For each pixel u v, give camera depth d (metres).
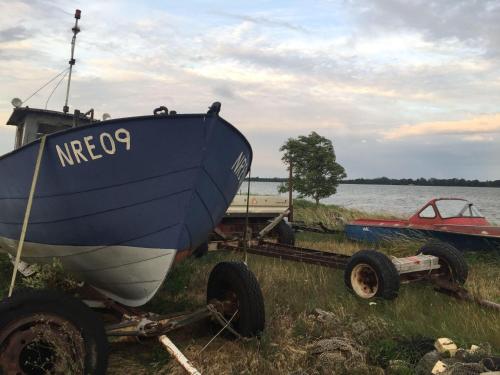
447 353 4.03
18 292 3.47
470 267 8.42
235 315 4.68
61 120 6.80
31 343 3.36
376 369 3.98
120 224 4.29
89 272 4.76
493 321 5.24
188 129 4.03
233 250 9.28
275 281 7.05
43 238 4.72
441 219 10.64
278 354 4.22
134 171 4.07
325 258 7.82
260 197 10.44
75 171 4.10
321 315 5.25
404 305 5.83
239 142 4.67
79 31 6.99
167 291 6.45
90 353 3.48
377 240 11.44
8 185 4.74
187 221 4.42
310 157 20.47
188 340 4.79
